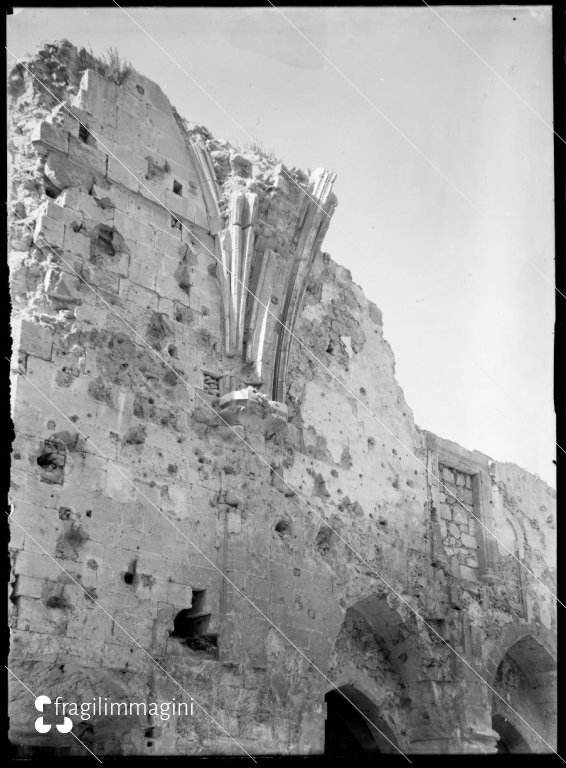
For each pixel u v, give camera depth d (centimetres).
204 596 1647
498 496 2367
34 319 1534
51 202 1611
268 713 1680
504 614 2277
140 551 1566
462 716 2042
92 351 1590
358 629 2028
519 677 2395
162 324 1717
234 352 1806
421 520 2148
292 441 1894
